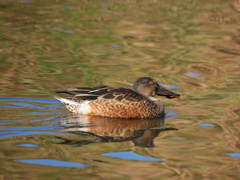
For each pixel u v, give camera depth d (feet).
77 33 69.82
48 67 55.36
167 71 55.26
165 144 33.30
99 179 26.32
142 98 42.75
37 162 28.45
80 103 41.14
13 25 72.28
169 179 26.81
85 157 29.73
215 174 27.73
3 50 60.95
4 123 36.63
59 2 87.71
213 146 32.86
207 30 72.64
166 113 42.96
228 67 57.26
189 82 51.90
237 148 32.42
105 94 41.68
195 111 42.60
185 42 66.95
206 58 60.54
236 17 79.00
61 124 37.32
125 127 38.09
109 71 54.60
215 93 48.26
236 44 66.23
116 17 78.59
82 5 85.71
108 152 30.99
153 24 75.15
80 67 55.77
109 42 66.49
